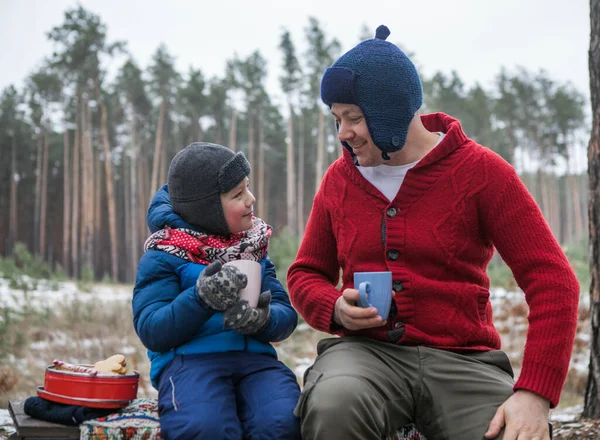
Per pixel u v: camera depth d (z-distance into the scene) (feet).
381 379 6.78
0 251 170.40
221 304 6.88
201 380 7.06
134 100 152.66
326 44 141.38
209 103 155.94
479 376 6.82
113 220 134.82
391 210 7.30
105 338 25.05
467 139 7.55
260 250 8.10
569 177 187.11
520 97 170.81
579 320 21.25
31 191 180.45
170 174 8.00
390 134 7.14
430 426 7.03
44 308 26.07
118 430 6.79
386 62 7.14
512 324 24.63
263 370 7.49
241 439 6.79
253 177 174.50
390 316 7.18
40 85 153.58
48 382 7.18
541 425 6.25
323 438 6.27
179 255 7.54
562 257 6.82
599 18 11.37
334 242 8.05
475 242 7.29
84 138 139.44
